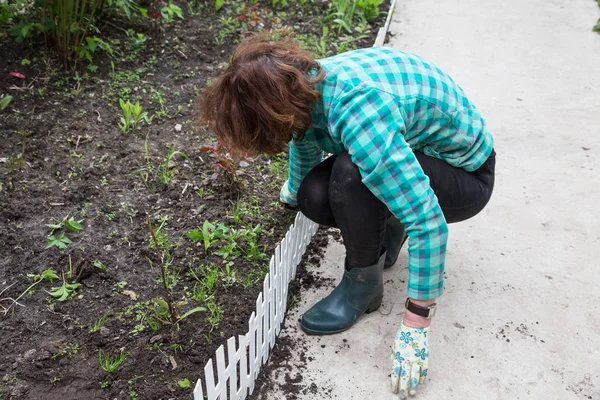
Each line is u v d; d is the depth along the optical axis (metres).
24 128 3.58
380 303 2.70
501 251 3.05
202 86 4.14
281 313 2.63
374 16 5.18
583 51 4.86
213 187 3.33
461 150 2.32
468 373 2.46
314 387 2.40
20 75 3.78
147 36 4.54
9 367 2.34
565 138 3.87
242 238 2.99
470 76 4.51
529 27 5.22
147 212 3.13
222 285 2.75
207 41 4.59
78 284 2.68
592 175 3.56
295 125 1.99
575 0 5.70
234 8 5.06
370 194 2.21
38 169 3.33
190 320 2.58
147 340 2.48
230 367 2.15
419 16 5.38
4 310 2.57
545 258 3.01
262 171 3.48
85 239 2.94
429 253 2.07
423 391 2.38
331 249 3.06
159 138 3.66
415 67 2.15
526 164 3.65
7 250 2.84
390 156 1.98
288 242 2.63
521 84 4.42
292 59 1.99
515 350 2.56
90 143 3.56
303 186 2.47
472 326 2.66
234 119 1.97
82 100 3.88
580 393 2.39
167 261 2.84
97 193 3.21
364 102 2.00
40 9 4.15
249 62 1.94
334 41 4.81
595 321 2.69
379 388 2.39
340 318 2.57
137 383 2.32
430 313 2.23
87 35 4.33
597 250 3.06
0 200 3.09
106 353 2.42
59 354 2.40
